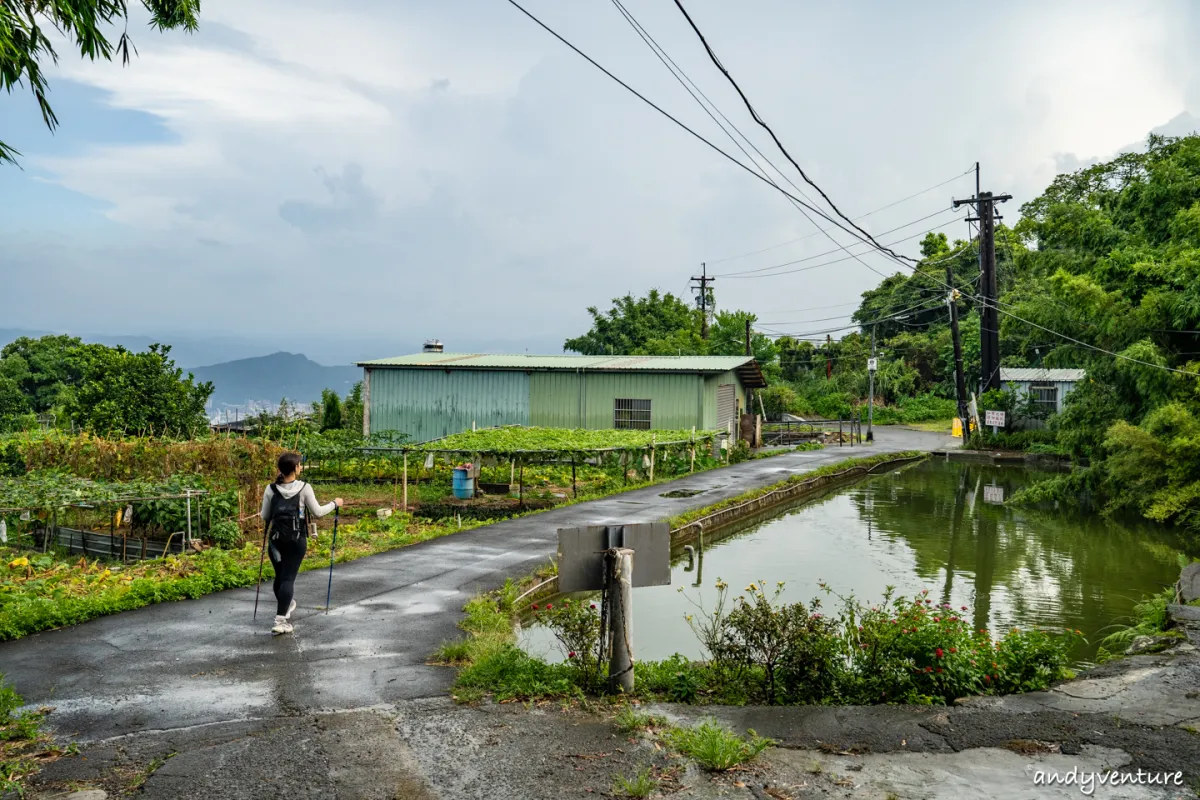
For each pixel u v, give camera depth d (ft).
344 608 29.09
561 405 93.04
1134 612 35.63
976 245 189.57
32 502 40.09
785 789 15.23
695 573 43.16
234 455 46.91
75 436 62.28
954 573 43.68
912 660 21.40
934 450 114.52
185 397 81.66
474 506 58.18
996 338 118.11
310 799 14.75
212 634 25.34
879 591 39.40
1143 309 67.82
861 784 15.43
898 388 183.21
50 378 158.10
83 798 14.71
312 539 41.75
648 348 168.55
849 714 19.21
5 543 43.11
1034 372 124.06
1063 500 70.49
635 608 35.37
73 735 17.52
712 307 201.67
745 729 18.21
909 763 16.40
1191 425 56.44
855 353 198.80
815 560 46.78
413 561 37.81
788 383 205.16
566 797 14.85
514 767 16.07
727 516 58.03
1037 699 20.43
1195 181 72.23
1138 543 52.47
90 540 42.83
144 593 29.12
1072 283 71.77
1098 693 20.77
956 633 22.33
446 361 97.91
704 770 15.99
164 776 15.57
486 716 18.76
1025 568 44.96
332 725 18.13
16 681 20.94
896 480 87.51
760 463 92.63
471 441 67.87
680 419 90.07
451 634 26.03
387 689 20.61
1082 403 73.72
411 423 96.58
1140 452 58.49
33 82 20.65
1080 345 80.59
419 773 15.80
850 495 75.97
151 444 52.19
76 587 32.22
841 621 22.54
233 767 15.98
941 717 19.02
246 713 18.85
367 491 65.82
